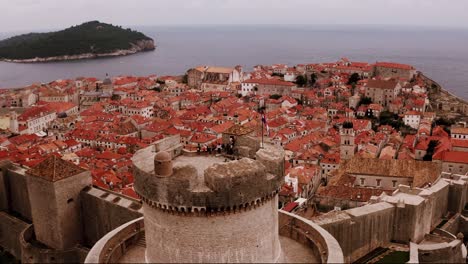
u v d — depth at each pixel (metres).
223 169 44.56
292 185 144.75
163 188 44.66
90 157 187.25
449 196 100.31
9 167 112.81
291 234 60.56
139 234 58.44
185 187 43.94
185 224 45.28
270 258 48.94
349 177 147.12
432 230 90.06
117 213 86.12
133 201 87.12
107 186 140.38
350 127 180.62
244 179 44.34
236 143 58.22
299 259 54.88
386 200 83.31
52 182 87.38
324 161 182.62
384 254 78.31
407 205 80.38
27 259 90.44
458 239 81.69
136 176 47.56
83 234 93.50
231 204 44.25
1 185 111.62
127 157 184.62
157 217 46.78
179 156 58.25
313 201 126.44
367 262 76.19
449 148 173.88
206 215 44.53
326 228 72.38
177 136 58.94
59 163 91.00
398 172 144.25
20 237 93.19
